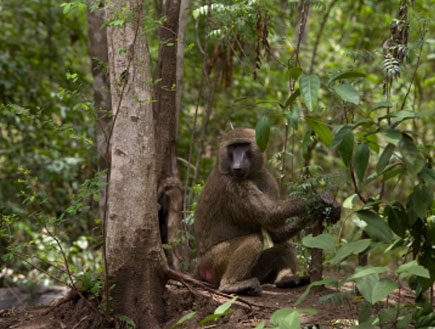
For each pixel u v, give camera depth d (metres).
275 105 5.52
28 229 7.41
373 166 9.03
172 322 4.59
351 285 5.57
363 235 4.39
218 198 5.82
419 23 5.40
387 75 5.17
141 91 4.50
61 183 9.27
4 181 8.87
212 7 5.68
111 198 4.60
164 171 6.32
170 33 6.05
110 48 4.52
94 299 4.70
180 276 4.77
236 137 5.74
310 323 4.31
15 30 10.50
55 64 10.41
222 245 5.67
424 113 3.43
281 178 6.04
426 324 3.46
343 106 5.16
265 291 5.48
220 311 3.74
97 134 7.20
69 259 7.51
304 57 10.50
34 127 9.59
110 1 4.15
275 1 9.22
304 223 5.39
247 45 7.88
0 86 9.27
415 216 3.61
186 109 9.62
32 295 6.38
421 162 3.44
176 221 6.32
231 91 10.14
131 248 4.55
